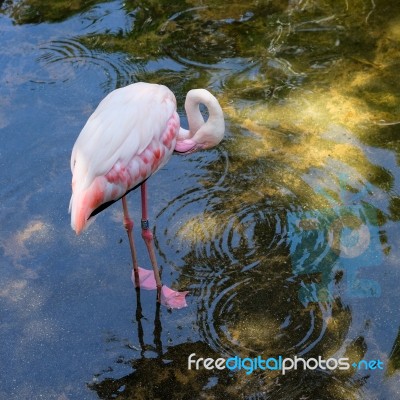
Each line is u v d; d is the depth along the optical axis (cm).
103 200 284
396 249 322
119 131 280
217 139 306
